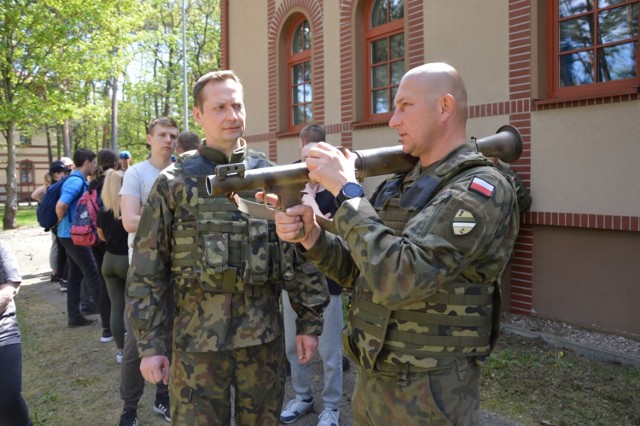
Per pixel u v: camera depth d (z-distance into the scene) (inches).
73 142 1414.9
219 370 83.2
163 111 1208.8
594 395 139.7
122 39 637.3
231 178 60.7
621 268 177.8
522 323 197.9
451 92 63.1
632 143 170.2
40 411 147.3
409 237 58.0
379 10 282.8
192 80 1132.5
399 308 57.4
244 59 388.8
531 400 139.1
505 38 206.5
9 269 103.9
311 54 321.7
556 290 196.4
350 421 133.6
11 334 103.7
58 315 244.7
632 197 171.2
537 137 197.3
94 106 642.8
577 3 189.5
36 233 575.2
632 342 172.1
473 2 218.4
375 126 277.6
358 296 67.8
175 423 84.5
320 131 140.3
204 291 83.1
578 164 184.9
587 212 183.2
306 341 91.6
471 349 61.1
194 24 1093.1
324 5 307.1
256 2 371.2
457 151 63.9
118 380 168.1
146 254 85.4
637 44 174.9
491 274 61.2
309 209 66.2
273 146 364.8
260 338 83.7
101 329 221.8
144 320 84.0
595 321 185.5
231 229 83.9
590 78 187.9
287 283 91.4
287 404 142.6
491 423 128.3
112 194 150.8
